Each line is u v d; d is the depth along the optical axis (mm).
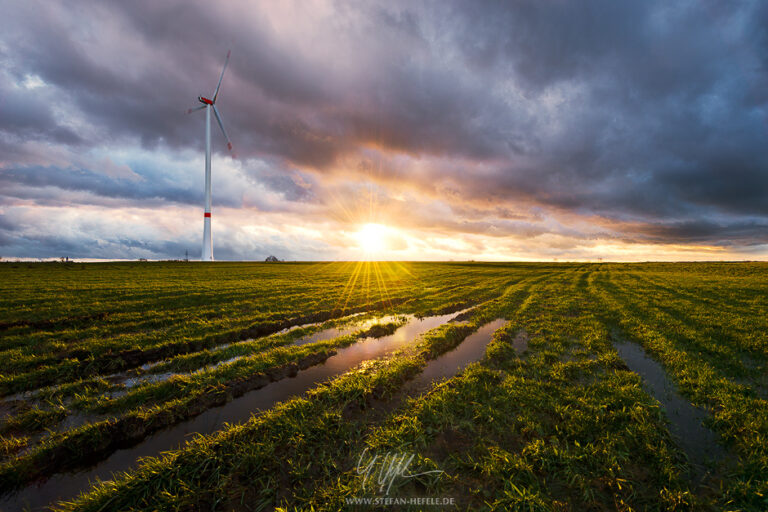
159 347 12602
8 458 6156
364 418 7387
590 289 31375
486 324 17516
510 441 6363
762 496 4715
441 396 8078
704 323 15539
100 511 4691
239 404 8305
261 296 26219
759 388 8711
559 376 9422
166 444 6621
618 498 4871
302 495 5039
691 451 6043
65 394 8852
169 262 83062
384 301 24875
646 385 9016
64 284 31609
